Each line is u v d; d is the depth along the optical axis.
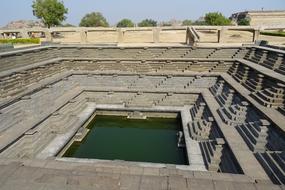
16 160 11.59
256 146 12.84
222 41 34.78
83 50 29.91
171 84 25.41
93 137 20.22
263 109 15.12
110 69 28.14
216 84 24.03
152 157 16.66
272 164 11.20
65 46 29.97
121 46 30.00
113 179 8.98
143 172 10.48
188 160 14.68
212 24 57.47
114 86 25.97
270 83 17.97
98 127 22.55
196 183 9.09
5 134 14.78
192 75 25.42
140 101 23.50
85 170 10.38
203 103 20.53
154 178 9.34
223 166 13.14
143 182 9.08
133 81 26.03
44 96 20.36
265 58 23.28
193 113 21.14
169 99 23.70
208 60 26.61
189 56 28.55
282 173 10.34
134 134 20.86
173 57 28.64
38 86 20.70
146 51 29.27
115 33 44.47
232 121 16.16
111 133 21.06
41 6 46.78
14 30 38.12
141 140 19.52
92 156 16.91
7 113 16.27
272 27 34.81
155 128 22.16
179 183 9.06
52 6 46.53
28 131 15.34
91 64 28.19
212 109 18.91
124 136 20.42
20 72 20.30
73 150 17.92
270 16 66.06
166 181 9.17
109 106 23.41
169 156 16.78
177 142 18.98
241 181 10.18
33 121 16.66
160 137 20.11
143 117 22.61
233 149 13.02
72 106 21.31
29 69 21.53
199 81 25.11
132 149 17.94
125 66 27.83
